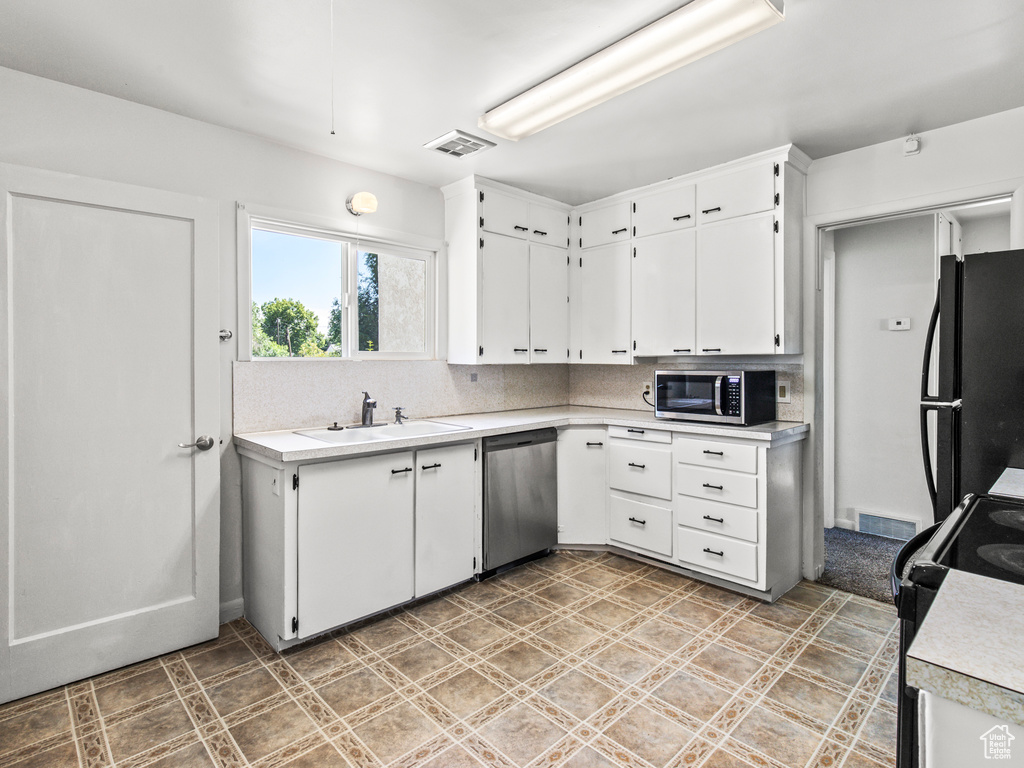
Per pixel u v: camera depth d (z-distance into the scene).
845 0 1.63
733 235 2.98
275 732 1.74
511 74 2.08
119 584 2.14
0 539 1.89
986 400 1.40
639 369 3.91
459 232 3.38
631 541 3.23
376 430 2.94
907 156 2.65
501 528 3.04
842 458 3.86
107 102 2.24
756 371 2.89
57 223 2.00
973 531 0.91
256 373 2.68
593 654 2.20
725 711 1.83
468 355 3.35
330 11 1.69
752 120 2.47
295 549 2.22
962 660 0.52
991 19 1.73
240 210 2.60
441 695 1.93
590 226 3.78
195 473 2.32
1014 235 2.36
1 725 1.78
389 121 2.49
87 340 2.07
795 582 2.93
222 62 1.99
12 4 1.65
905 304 3.54
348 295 3.08
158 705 1.89
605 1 1.64
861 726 1.75
